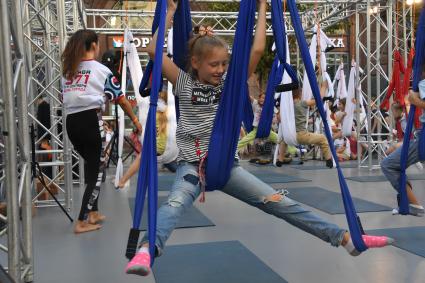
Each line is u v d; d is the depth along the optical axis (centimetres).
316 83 253
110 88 453
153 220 209
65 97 450
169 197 229
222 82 246
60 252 393
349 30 1767
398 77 851
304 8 1323
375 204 575
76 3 784
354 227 244
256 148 1334
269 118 349
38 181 619
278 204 242
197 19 1373
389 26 970
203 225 473
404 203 434
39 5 686
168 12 259
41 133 738
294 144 909
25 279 319
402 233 429
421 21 396
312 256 366
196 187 233
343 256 365
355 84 1034
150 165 217
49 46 718
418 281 308
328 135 254
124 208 585
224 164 232
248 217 513
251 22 242
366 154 1134
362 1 977
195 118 240
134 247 210
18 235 287
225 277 317
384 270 330
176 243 407
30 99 604
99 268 347
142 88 282
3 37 278
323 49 954
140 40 1529
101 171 468
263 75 1572
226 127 232
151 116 221
